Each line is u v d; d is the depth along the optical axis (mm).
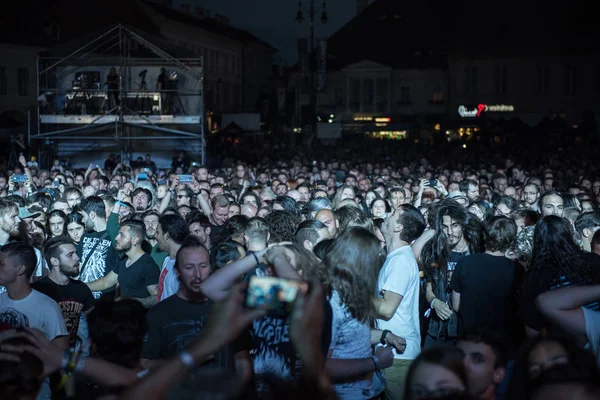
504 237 6043
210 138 48188
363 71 67562
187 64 30156
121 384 3117
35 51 45812
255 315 2461
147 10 57656
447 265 6984
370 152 44844
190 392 2285
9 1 46375
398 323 5570
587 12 64125
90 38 29391
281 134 63562
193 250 4672
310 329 2660
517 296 5969
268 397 3658
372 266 4352
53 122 28531
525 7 66062
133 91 29422
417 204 11664
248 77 77312
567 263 5039
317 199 9062
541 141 44375
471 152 40656
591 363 3254
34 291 5488
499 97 62969
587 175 20266
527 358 3410
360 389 4363
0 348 3027
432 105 66062
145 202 10883
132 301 3838
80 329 6480
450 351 3104
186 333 4605
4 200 7957
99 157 29516
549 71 62094
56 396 5586
